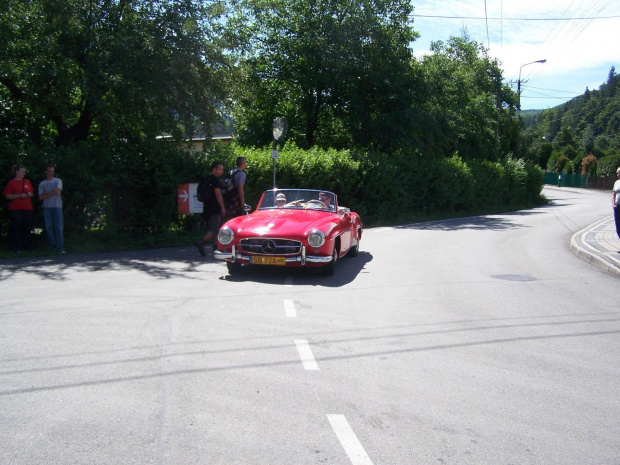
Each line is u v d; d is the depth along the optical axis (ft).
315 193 34.47
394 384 14.38
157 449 10.71
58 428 11.51
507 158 132.46
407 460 10.54
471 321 21.06
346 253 36.63
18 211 34.60
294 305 22.76
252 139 93.61
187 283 27.04
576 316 22.30
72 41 46.44
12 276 27.99
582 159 308.60
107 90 46.98
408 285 28.09
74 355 15.93
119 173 41.01
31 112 50.80
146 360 15.62
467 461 10.57
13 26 44.98
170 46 48.14
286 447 10.91
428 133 94.02
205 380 14.26
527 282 29.99
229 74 54.08
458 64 148.56
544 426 12.20
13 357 15.69
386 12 92.94
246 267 32.24
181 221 45.78
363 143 93.04
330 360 16.06
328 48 90.07
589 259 38.50
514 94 164.76
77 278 27.81
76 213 39.55
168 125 48.83
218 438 11.21
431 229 65.05
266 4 87.81
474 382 14.71
